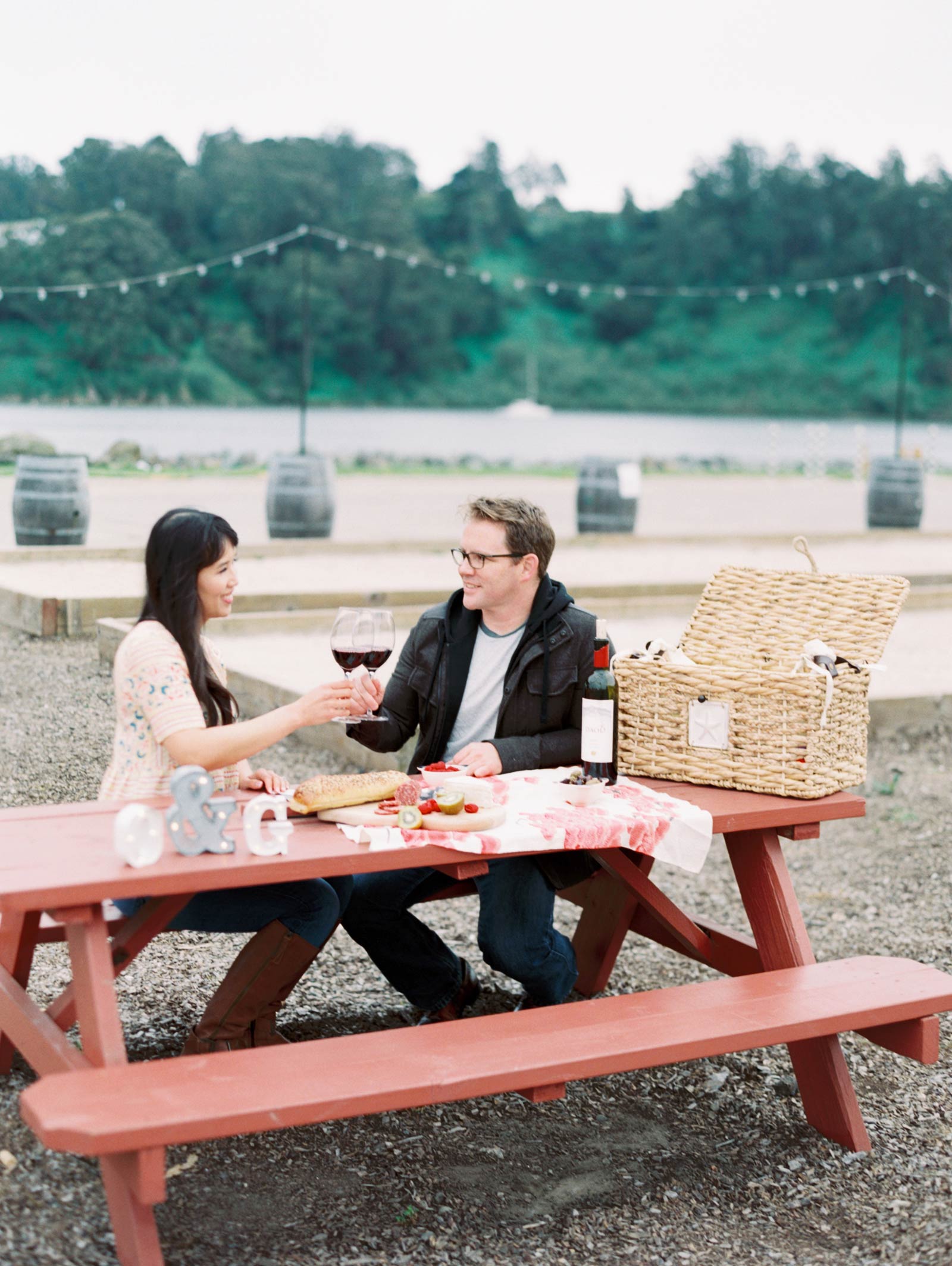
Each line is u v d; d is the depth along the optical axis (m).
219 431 57.31
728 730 3.08
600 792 2.88
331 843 2.53
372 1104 2.24
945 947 4.43
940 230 76.94
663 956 4.17
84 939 2.38
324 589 9.18
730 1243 2.62
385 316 73.31
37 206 68.44
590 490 13.88
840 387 78.25
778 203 80.00
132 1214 2.26
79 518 10.27
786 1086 3.32
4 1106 2.81
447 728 3.32
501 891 3.18
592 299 80.94
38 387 63.09
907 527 16.55
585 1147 2.97
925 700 7.17
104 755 5.60
